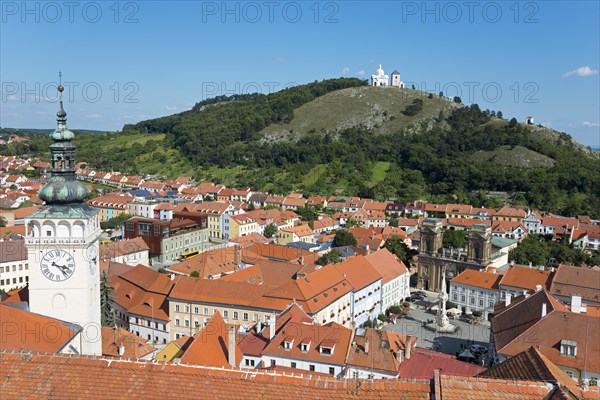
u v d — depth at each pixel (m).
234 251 133.12
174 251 174.12
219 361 58.34
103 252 147.62
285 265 114.31
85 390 25.06
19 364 26.19
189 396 24.53
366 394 24.02
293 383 24.83
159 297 99.69
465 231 181.12
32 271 49.09
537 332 67.31
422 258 145.25
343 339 69.50
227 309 93.00
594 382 60.91
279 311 89.62
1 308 45.44
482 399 22.69
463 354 88.25
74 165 50.78
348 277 109.00
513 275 117.31
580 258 155.38
